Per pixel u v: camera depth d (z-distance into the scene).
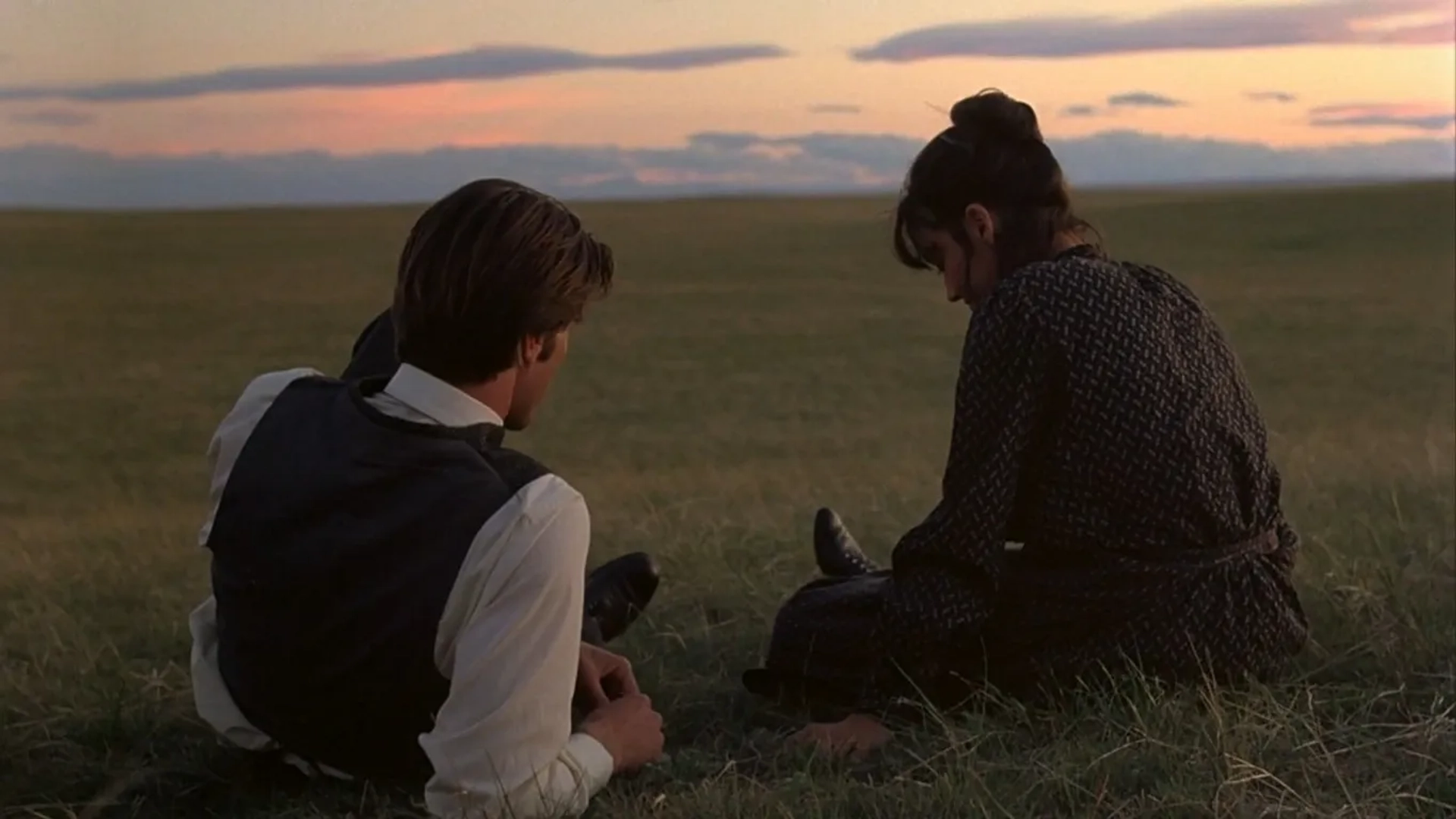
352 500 1.97
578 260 2.03
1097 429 2.40
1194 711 2.41
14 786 2.39
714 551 4.05
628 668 2.41
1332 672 2.82
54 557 4.54
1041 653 2.52
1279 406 9.45
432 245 1.97
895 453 8.20
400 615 1.94
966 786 2.16
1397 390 10.09
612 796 2.21
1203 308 2.59
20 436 8.51
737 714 2.77
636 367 11.99
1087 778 2.21
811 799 2.16
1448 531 4.03
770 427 9.36
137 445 8.34
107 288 13.55
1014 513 2.50
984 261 2.56
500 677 1.90
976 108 2.55
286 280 14.78
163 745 2.58
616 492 6.21
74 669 3.00
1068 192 2.57
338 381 2.17
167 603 3.67
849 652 2.63
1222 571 2.49
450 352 1.99
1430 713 2.54
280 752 2.31
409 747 2.12
